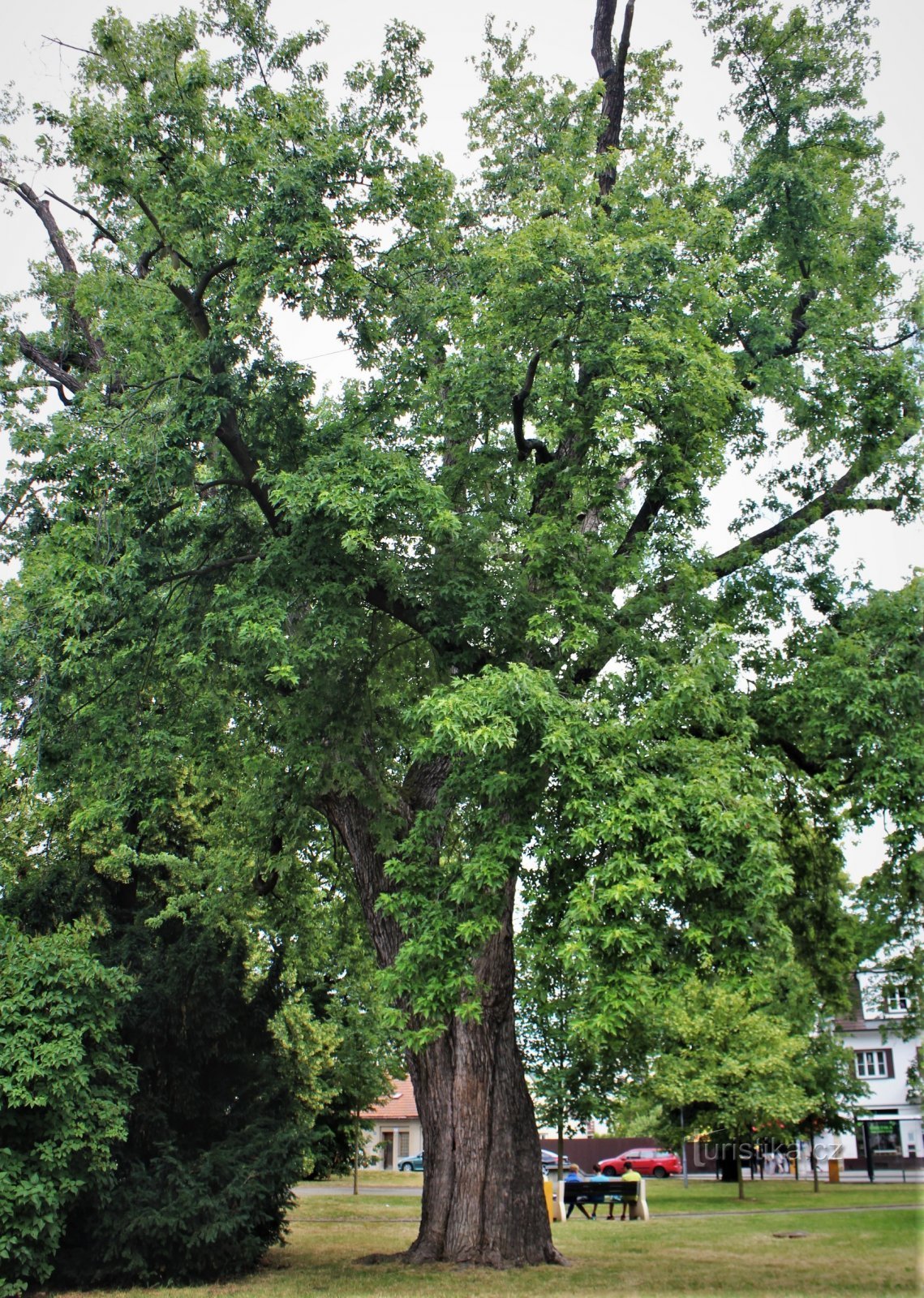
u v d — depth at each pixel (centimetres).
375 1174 4766
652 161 1544
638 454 1359
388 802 1470
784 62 1677
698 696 1134
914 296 1562
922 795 1187
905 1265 1335
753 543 1563
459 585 1338
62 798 1742
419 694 1620
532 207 1452
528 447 1530
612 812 1025
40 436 1641
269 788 1580
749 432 1619
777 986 3003
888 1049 3938
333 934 2148
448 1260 1383
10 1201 1180
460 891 1137
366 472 1218
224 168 1366
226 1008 1582
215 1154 1413
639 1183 2275
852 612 1466
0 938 1355
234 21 1449
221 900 1764
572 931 999
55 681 1279
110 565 1285
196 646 1412
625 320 1309
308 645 1294
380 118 1448
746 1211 2353
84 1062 1301
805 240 1639
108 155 1366
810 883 1611
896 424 1503
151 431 1316
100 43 1394
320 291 1404
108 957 1569
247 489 1478
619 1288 1164
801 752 1400
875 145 1703
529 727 1112
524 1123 1443
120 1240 1290
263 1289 1228
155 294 1503
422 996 1146
